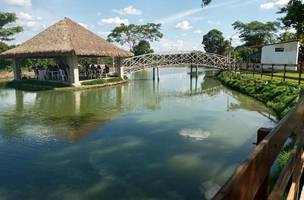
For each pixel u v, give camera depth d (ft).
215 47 249.34
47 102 53.31
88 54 70.74
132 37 196.54
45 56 77.00
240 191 3.27
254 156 3.84
